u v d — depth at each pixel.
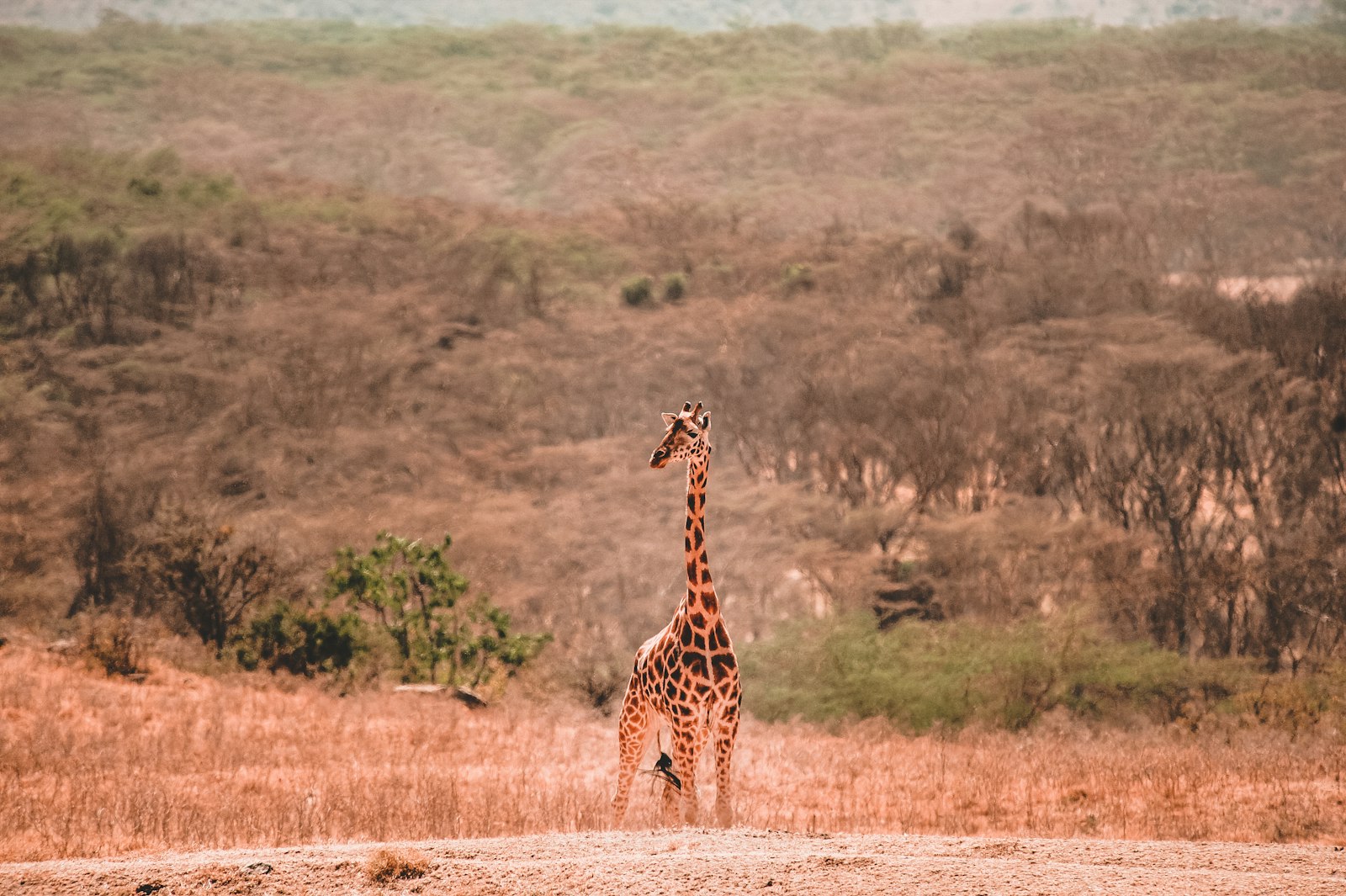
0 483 45.16
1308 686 27.59
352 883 7.32
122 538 39.78
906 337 64.38
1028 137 111.25
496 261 80.69
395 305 70.31
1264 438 52.69
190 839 11.32
